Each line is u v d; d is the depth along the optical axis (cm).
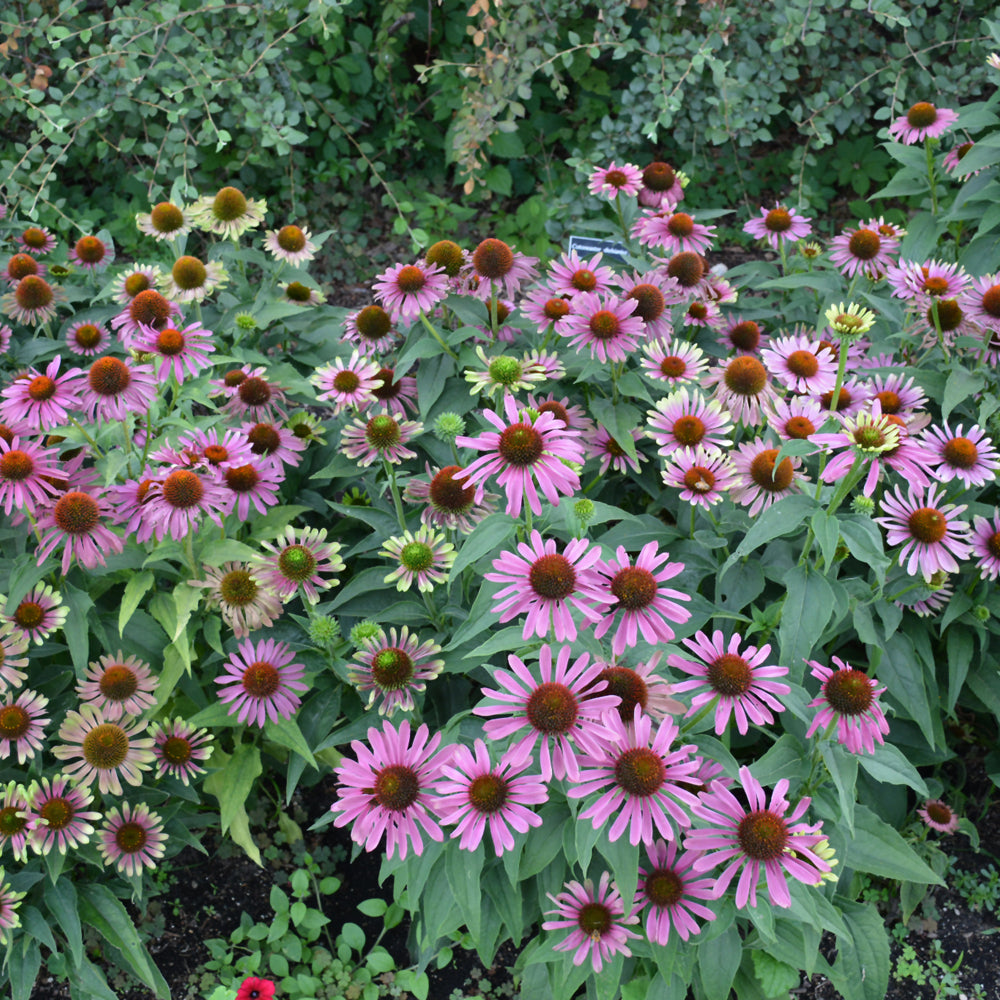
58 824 93
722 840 74
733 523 105
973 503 107
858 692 82
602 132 216
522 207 227
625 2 203
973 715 127
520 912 90
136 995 105
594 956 84
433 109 242
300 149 229
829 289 139
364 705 107
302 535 101
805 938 86
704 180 224
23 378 103
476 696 108
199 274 126
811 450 87
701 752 82
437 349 115
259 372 122
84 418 111
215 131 195
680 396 104
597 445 116
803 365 110
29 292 134
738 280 169
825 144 228
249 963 107
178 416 109
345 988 107
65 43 213
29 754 95
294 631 107
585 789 73
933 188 147
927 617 111
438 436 103
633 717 76
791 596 92
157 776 101
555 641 79
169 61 201
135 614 107
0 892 92
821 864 74
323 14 190
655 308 115
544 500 96
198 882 115
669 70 198
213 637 101
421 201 232
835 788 91
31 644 103
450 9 234
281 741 99
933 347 122
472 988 108
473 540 82
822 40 212
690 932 86
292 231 140
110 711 97
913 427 102
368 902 111
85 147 220
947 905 114
